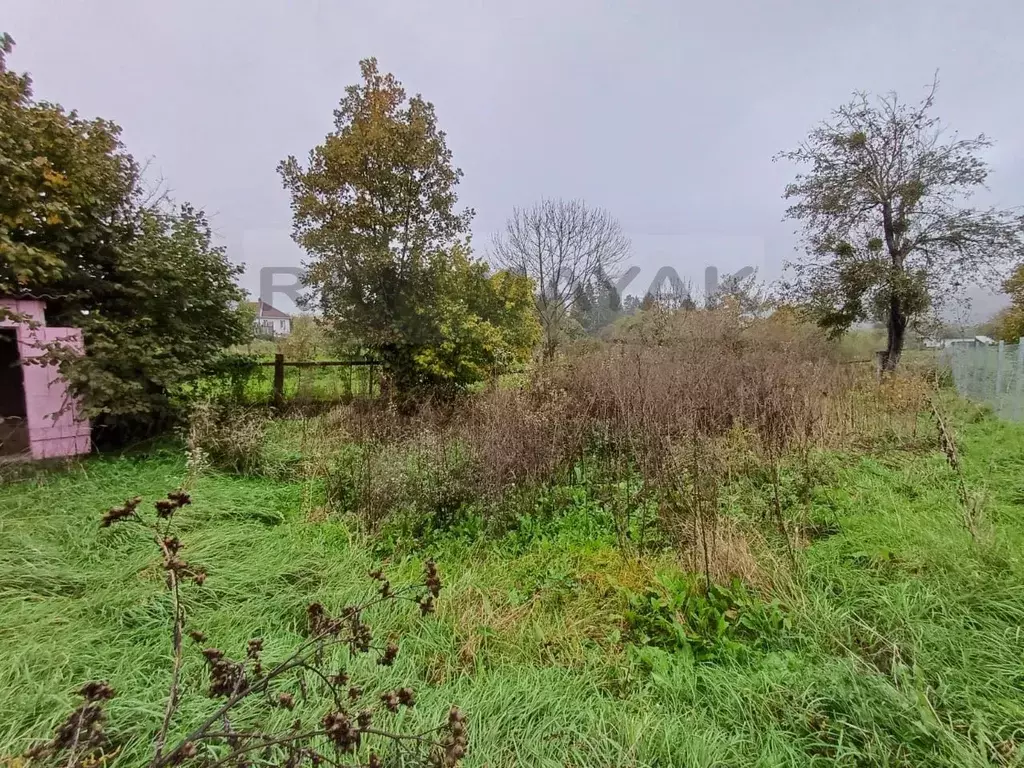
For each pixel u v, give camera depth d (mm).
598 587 2822
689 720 1832
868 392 7152
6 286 4707
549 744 1737
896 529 3291
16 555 2850
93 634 2234
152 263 5570
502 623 2510
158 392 5953
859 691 1858
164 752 1616
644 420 4488
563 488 4246
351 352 8930
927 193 10414
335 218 8625
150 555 2953
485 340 8531
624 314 20906
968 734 1704
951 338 11844
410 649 2309
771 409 5242
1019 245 9797
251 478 4949
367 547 3459
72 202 5121
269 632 2410
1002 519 3471
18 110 4676
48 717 1714
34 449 5109
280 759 1594
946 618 2307
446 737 1395
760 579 2725
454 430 4914
